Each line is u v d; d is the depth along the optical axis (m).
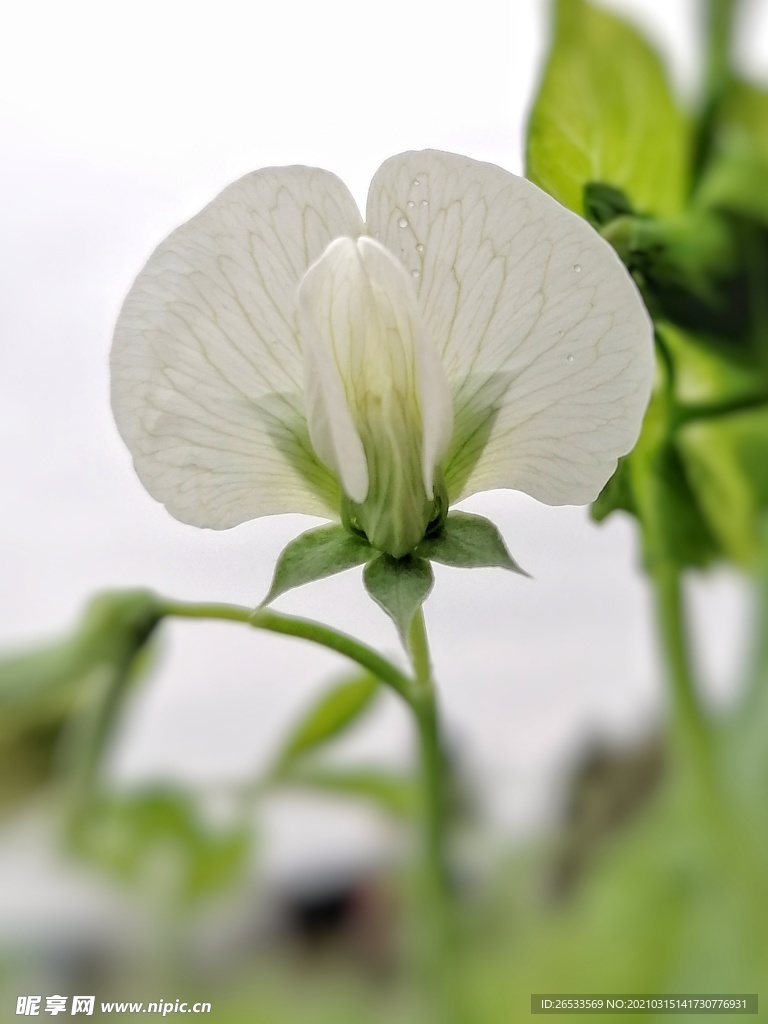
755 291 0.11
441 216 0.09
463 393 0.09
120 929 0.15
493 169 0.09
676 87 0.11
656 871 0.12
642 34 0.11
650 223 0.11
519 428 0.09
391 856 0.15
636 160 0.12
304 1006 0.14
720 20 0.12
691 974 0.12
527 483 0.09
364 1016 0.14
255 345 0.09
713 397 0.12
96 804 0.14
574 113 0.11
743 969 0.11
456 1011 0.11
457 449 0.09
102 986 0.15
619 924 0.12
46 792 0.13
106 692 0.12
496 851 0.15
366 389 0.09
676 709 0.12
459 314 0.09
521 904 0.14
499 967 0.12
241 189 0.09
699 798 0.12
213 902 0.15
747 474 0.12
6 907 0.15
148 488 0.09
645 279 0.11
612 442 0.09
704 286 0.11
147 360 0.09
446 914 0.11
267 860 0.15
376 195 0.09
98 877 0.15
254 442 0.09
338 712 0.14
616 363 0.09
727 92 0.12
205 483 0.09
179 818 0.15
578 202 0.12
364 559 0.09
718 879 0.12
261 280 0.09
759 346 0.11
